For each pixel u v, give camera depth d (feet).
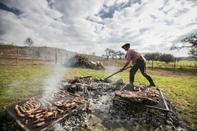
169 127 9.06
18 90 15.72
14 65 40.96
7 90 15.48
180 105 13.41
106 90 17.04
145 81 26.78
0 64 39.88
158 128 8.93
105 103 12.90
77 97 11.60
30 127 7.00
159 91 14.21
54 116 8.11
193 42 57.26
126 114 10.69
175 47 63.05
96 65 55.06
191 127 9.32
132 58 15.23
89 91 16.01
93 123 9.35
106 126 9.05
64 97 11.59
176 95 17.04
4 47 124.77
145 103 10.46
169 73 52.80
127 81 25.59
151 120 9.78
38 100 10.42
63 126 8.51
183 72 60.49
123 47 15.89
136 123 9.50
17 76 24.20
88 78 21.40
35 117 7.96
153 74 45.93
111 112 11.07
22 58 71.61
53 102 10.32
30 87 17.29
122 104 11.95
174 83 26.53
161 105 10.23
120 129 8.77
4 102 11.94
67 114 8.68
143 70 16.17
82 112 10.44
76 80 18.79
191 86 23.75
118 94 11.46
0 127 8.16
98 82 20.38
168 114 10.53
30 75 26.17
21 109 8.62
